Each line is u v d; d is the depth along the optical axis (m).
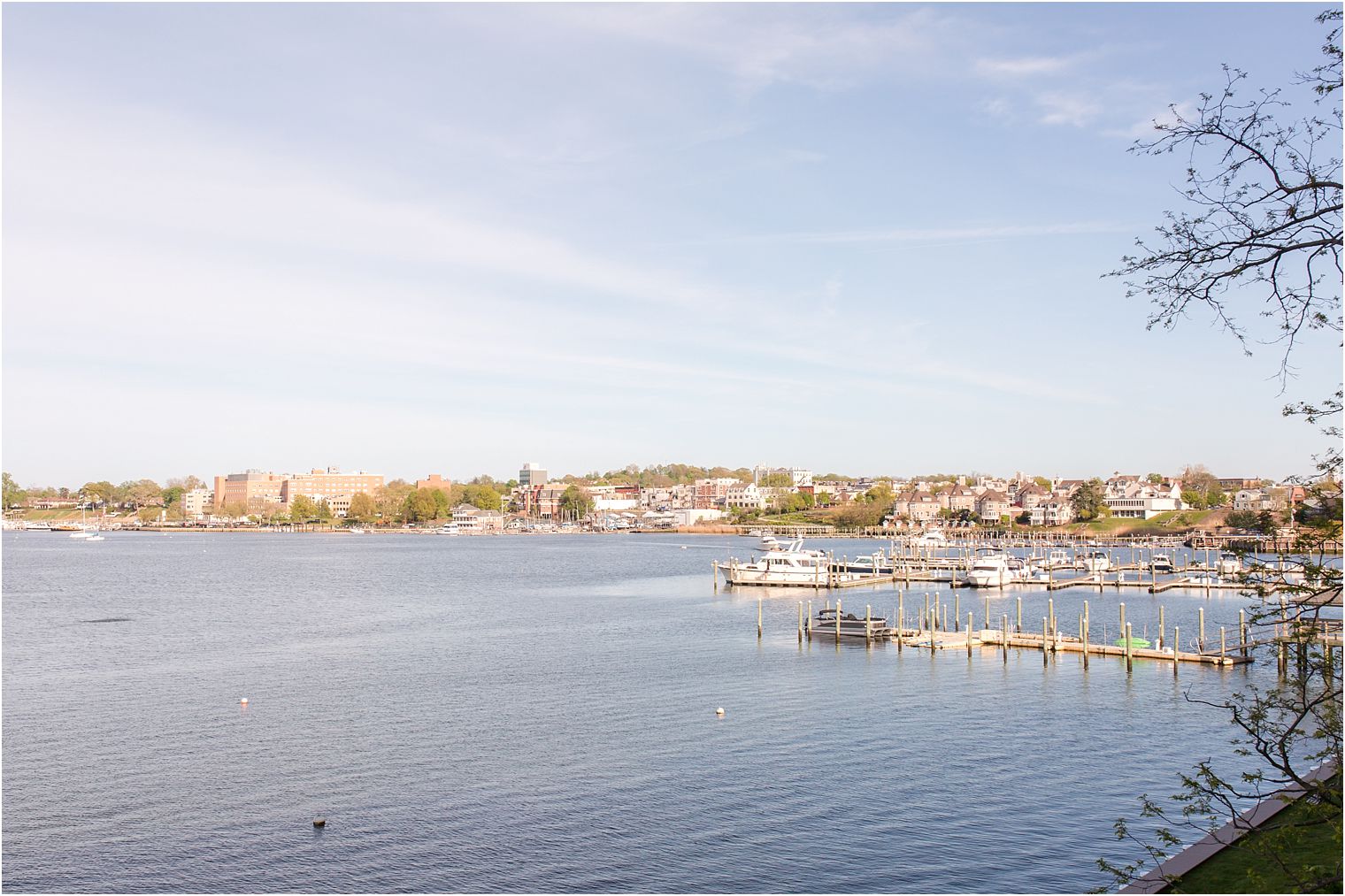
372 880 32.97
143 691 61.00
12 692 60.75
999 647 75.94
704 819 37.94
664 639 82.31
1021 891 31.95
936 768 44.03
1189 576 132.12
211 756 46.16
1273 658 66.62
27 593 125.94
